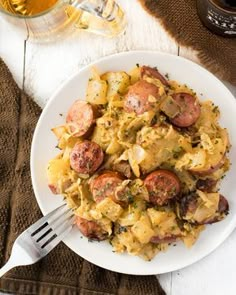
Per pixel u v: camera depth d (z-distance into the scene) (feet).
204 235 1.70
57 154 1.72
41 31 1.76
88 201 1.60
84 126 1.61
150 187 1.54
